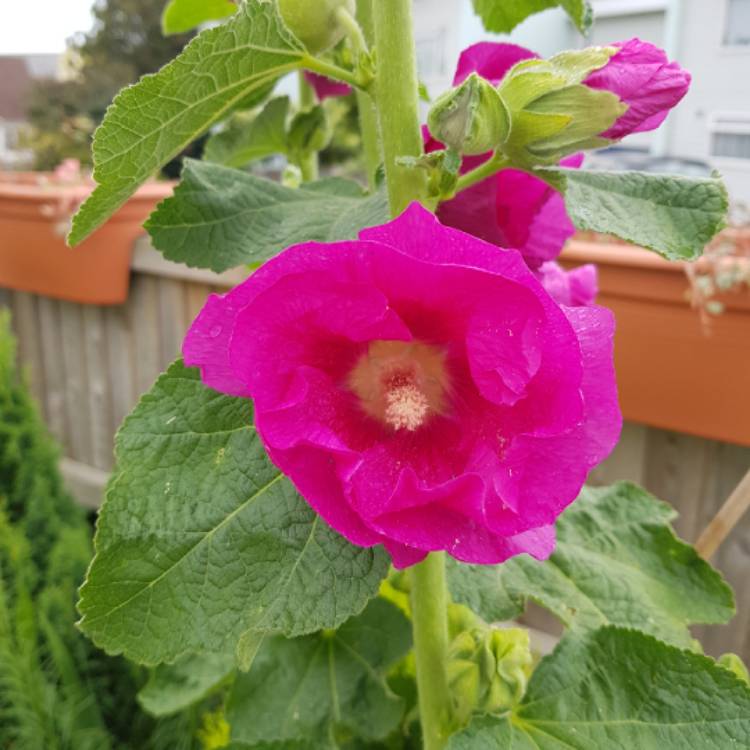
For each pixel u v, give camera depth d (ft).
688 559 1.06
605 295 1.54
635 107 0.70
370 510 0.58
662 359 1.51
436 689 0.89
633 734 0.84
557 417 0.56
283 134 1.19
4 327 2.48
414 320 0.60
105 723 2.05
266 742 1.08
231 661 1.19
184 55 0.66
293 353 0.59
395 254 0.52
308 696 1.13
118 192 0.73
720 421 1.50
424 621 0.87
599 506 1.11
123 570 0.73
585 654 0.88
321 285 0.54
